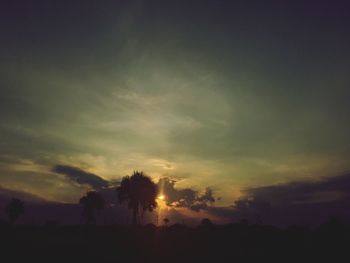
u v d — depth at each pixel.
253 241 52.06
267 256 44.31
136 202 72.31
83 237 53.41
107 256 43.28
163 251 46.62
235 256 44.22
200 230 59.16
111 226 64.12
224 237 54.28
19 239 49.94
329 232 54.59
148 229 60.75
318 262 41.81
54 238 51.97
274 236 54.69
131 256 43.78
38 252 43.56
